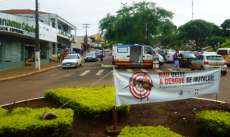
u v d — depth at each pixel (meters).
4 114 9.05
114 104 9.63
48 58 56.34
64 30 81.81
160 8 59.03
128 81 9.21
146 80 9.51
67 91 12.29
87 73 31.92
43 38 48.59
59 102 11.47
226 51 40.12
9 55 39.41
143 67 36.41
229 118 8.38
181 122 9.51
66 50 71.50
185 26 95.44
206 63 28.41
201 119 8.77
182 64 35.59
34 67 40.53
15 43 41.22
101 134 8.73
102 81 23.95
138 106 10.84
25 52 45.06
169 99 9.94
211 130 8.34
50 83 23.78
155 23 58.25
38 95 17.50
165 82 9.84
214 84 10.84
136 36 57.84
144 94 9.50
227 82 22.98
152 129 7.69
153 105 10.98
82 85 21.55
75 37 91.56
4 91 19.91
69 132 8.16
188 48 94.19
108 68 38.31
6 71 35.03
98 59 59.09
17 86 22.62
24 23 39.03
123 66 36.53
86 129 8.99
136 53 36.44
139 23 57.88
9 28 34.56
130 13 58.88
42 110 9.05
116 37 59.78
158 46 87.12
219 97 15.79
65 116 8.34
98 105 9.55
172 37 89.94
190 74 10.32
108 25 60.72
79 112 9.79
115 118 8.97
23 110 9.20
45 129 7.68
